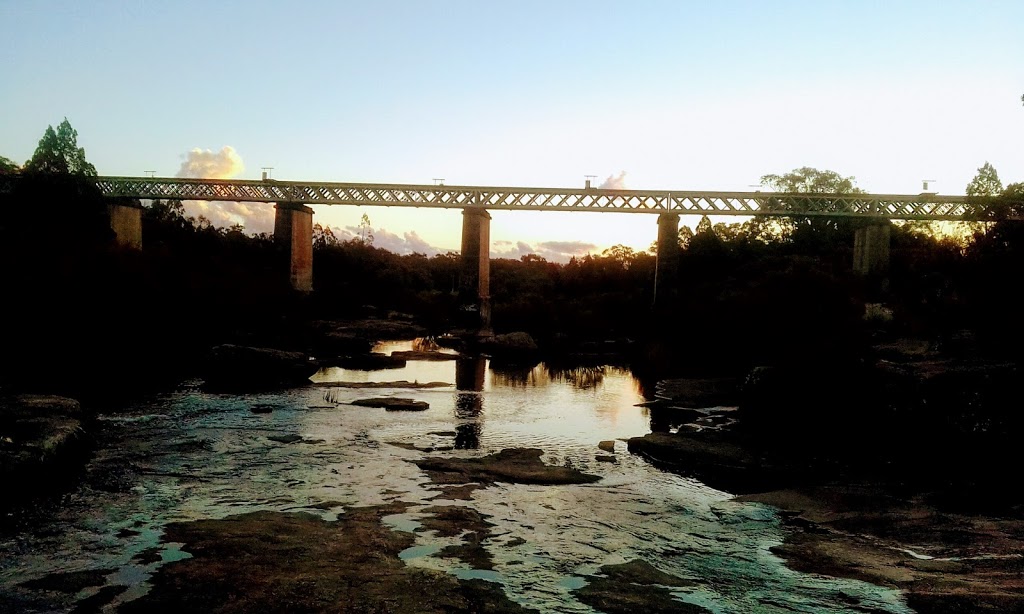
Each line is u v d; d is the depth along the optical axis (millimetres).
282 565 10055
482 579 9773
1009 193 29547
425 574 9859
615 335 76500
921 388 19938
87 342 38375
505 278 123500
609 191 88875
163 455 17312
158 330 43625
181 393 28562
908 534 12227
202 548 10727
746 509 13953
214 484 14820
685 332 62156
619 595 9281
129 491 14062
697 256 90562
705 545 11672
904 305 38469
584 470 17469
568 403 29578
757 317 42594
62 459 15281
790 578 10008
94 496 13641
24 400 19094
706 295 71625
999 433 17750
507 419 25000
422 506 13562
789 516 13547
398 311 101875
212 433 20297
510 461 17891
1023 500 14609
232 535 11352
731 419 25547
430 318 96438
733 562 10750
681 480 16672
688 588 9609
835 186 101250
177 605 8656
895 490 15562
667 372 43781
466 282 87062
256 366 32094
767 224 103750
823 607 8914
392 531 11852
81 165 54625
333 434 20781
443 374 40094
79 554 10445
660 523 12977
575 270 124750
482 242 88438
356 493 14422
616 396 32188
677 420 25469
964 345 25828
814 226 95312
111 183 92875
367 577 9656
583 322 80188
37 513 12492
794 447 19688
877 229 76625
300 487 14797
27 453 14109
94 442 17953
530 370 44281
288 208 89500
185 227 96125
